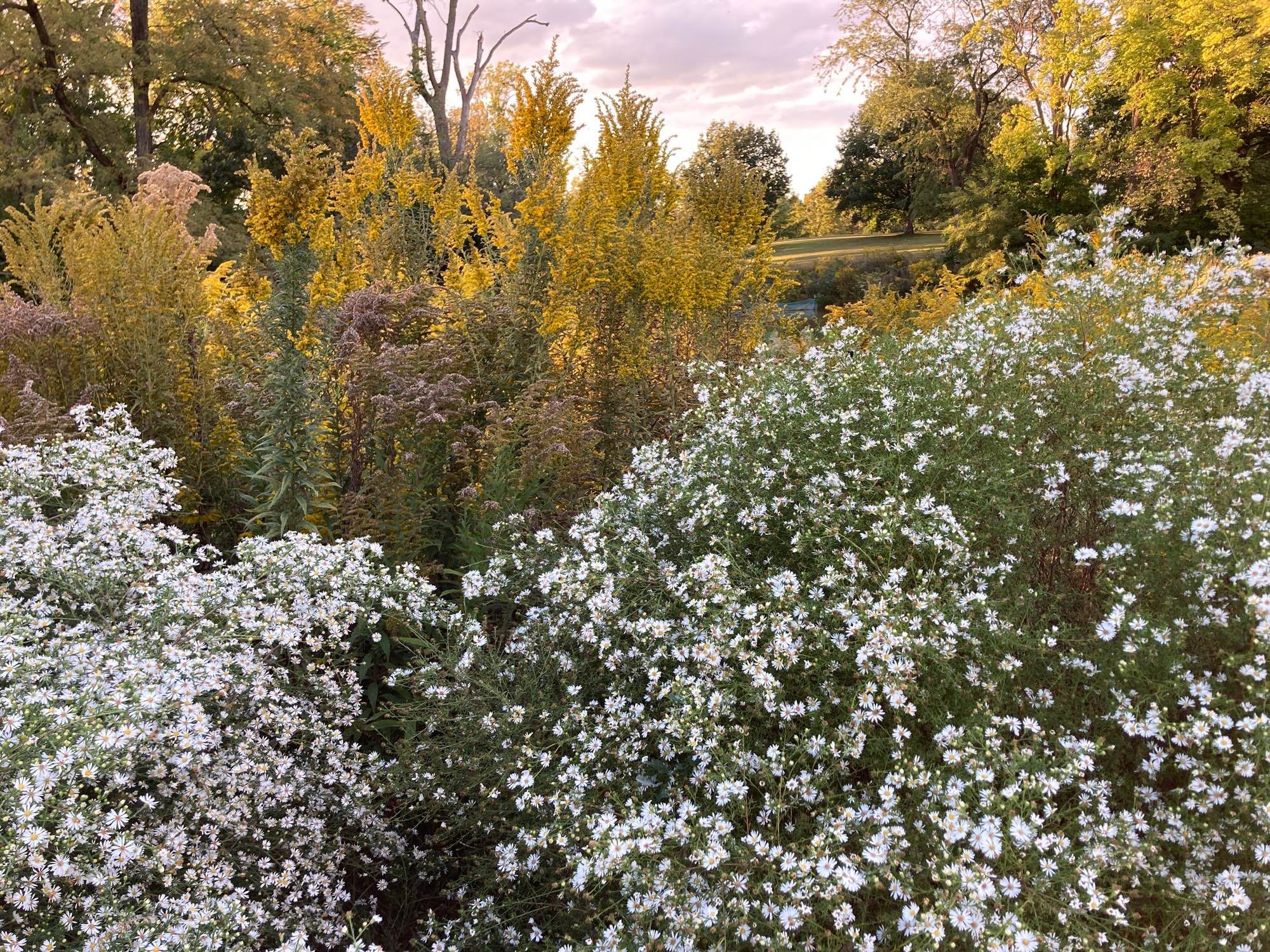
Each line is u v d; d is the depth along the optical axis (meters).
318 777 3.00
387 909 2.98
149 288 5.43
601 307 6.43
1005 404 3.63
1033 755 2.30
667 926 2.21
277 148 4.91
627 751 2.79
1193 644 2.68
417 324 5.32
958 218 30.77
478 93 26.39
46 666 2.55
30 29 23.31
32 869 2.15
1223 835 2.23
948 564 2.90
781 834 2.39
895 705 2.41
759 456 3.62
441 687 3.07
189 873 2.38
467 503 4.41
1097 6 27.39
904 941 2.04
